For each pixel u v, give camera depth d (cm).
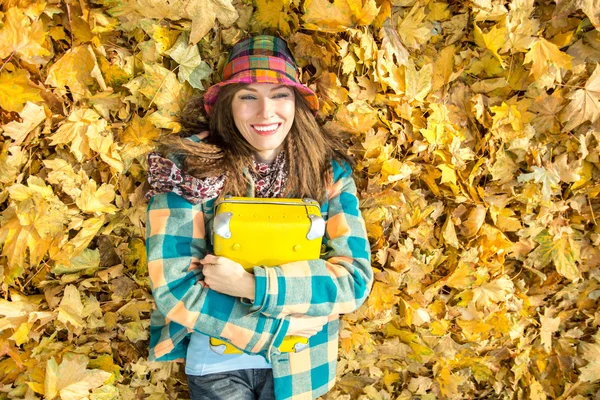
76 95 134
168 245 121
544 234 184
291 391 133
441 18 159
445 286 178
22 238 129
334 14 143
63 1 130
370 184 156
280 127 131
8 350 133
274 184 136
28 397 139
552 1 166
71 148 132
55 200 132
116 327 154
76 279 144
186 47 142
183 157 129
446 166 161
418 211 165
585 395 199
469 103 169
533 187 175
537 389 192
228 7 139
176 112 145
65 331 148
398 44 157
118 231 151
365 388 176
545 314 191
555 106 172
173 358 140
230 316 118
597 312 197
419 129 160
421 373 181
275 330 121
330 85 152
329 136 150
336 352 142
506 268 187
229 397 129
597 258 192
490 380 188
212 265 118
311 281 120
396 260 162
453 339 180
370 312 162
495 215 172
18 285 137
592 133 180
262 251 121
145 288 152
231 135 135
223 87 133
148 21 136
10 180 127
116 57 138
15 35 121
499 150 169
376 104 159
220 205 122
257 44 136
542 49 163
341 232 134
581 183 183
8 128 123
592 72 175
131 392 158
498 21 160
